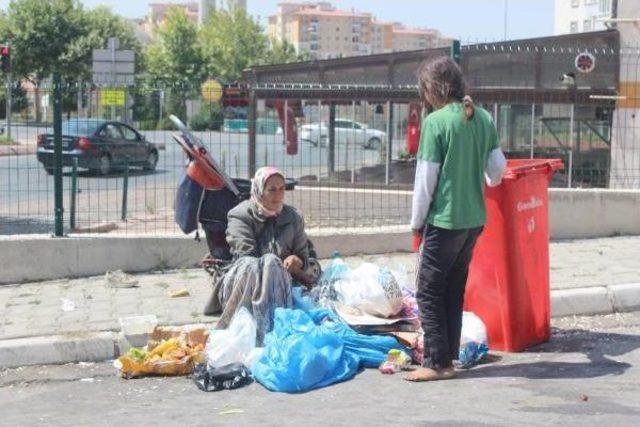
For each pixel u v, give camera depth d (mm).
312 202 11867
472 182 5938
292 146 12031
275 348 6078
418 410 5406
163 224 11594
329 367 6043
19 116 11688
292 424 5203
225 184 7676
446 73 5934
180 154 11688
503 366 6395
